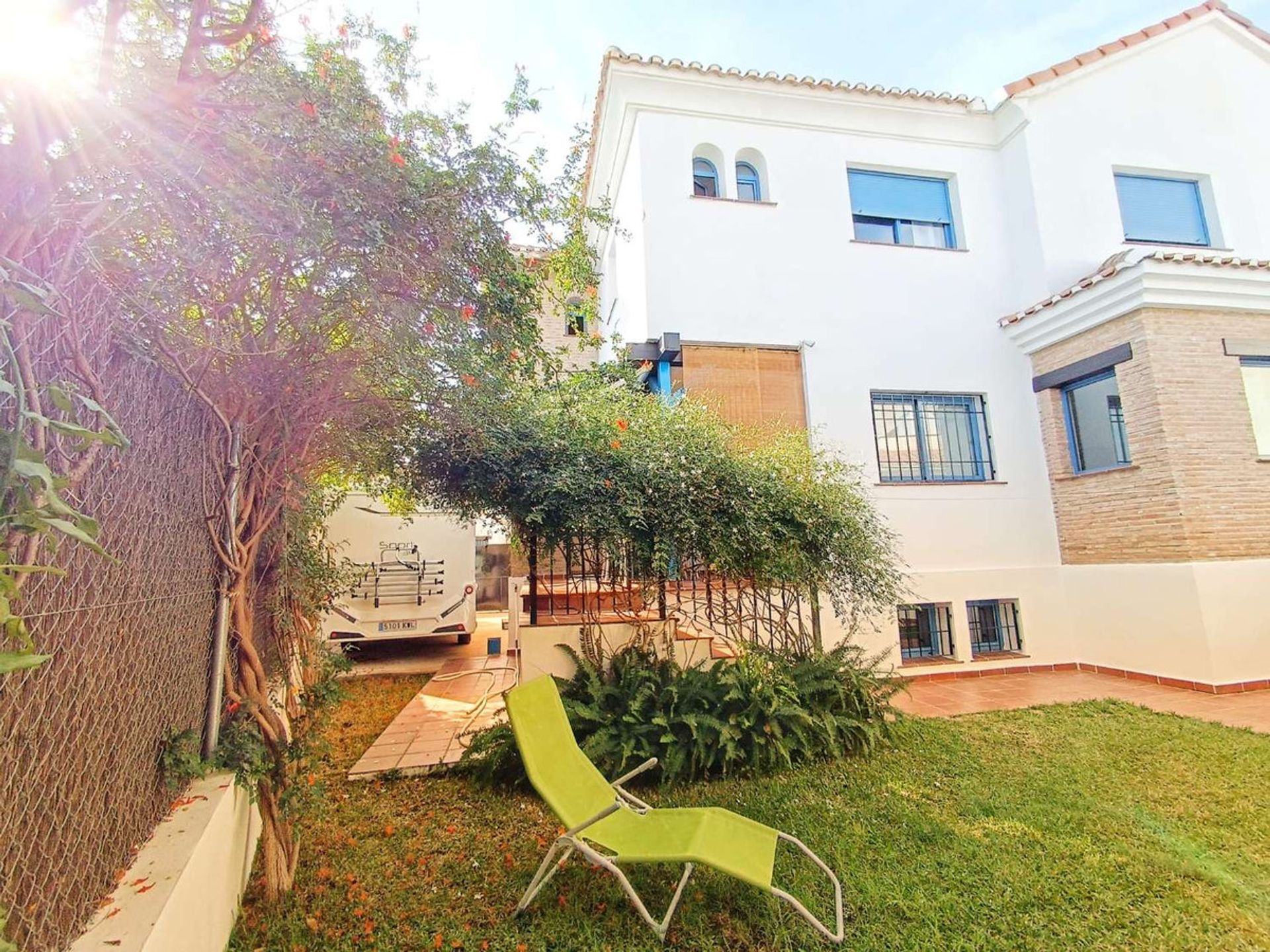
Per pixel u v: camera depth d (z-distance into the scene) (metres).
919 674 7.77
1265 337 7.64
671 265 8.34
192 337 2.63
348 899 3.00
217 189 2.11
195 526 2.82
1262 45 10.16
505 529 5.45
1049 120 9.32
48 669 1.67
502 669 8.55
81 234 1.74
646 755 4.27
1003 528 8.54
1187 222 9.75
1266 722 5.56
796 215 8.88
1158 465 7.24
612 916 2.86
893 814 3.78
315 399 3.37
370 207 2.56
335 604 9.26
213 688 2.92
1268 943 2.58
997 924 2.72
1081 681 7.51
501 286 3.33
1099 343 8.01
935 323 9.05
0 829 1.44
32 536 1.38
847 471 6.34
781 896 2.50
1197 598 6.80
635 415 5.38
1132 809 3.79
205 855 2.34
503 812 4.00
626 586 5.38
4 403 1.43
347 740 5.56
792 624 6.31
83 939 1.71
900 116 9.41
